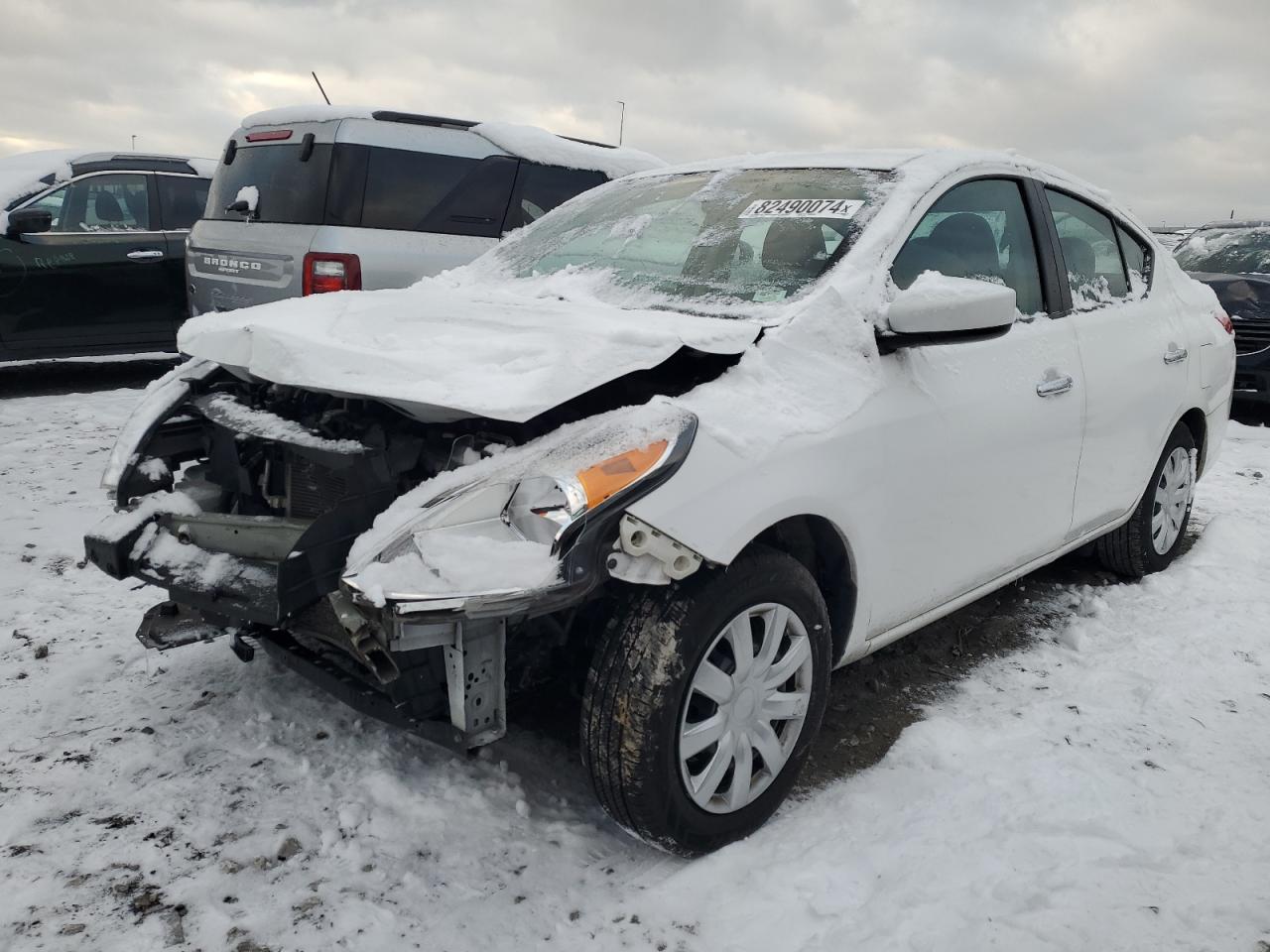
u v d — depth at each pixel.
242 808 2.54
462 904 2.23
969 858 2.40
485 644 2.19
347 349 2.47
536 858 2.40
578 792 2.69
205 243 6.24
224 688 3.14
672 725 2.23
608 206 3.71
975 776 2.76
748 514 2.28
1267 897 2.26
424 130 5.81
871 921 2.18
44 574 4.06
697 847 2.39
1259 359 8.20
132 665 3.28
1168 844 2.47
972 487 3.02
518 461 2.21
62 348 8.03
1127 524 4.20
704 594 2.26
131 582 4.00
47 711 2.97
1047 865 2.38
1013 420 3.15
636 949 2.12
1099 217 3.98
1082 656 3.61
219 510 2.89
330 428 2.55
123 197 8.21
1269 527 5.16
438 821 2.52
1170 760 2.87
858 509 2.60
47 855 2.33
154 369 9.59
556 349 2.39
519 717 3.04
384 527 2.14
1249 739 2.99
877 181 3.11
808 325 2.64
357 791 2.62
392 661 2.08
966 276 3.15
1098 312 3.77
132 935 2.10
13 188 7.77
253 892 2.24
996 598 4.16
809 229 3.00
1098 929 2.15
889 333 2.73
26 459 5.91
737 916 2.21
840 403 2.59
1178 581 4.31
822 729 3.07
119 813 2.50
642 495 2.12
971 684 3.37
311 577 2.32
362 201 5.58
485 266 3.74
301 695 3.11
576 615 2.55
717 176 3.53
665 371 2.53
